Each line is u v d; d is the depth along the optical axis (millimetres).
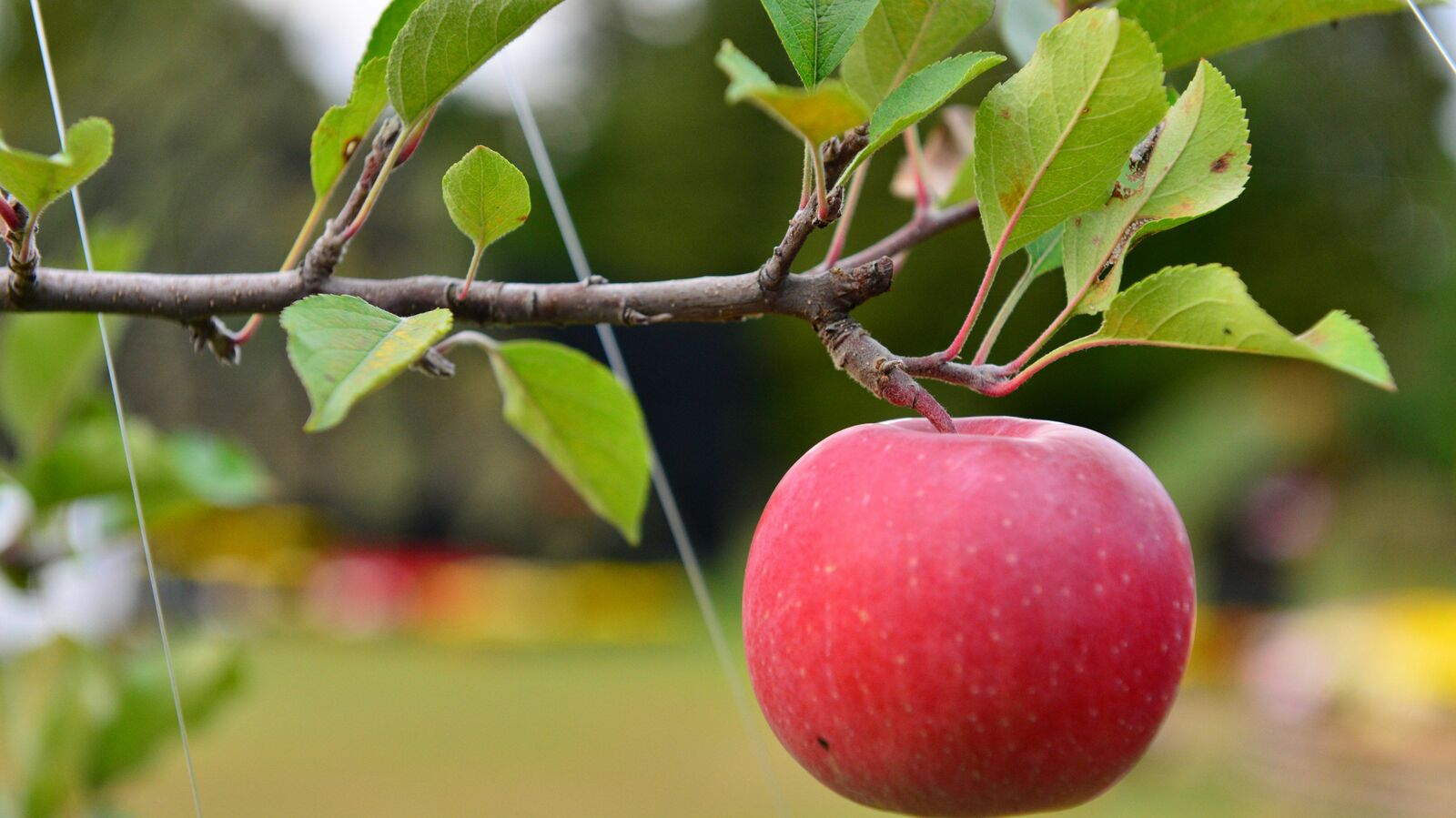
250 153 5625
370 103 723
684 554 942
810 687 616
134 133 5492
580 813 3641
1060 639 576
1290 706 4684
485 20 631
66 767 1270
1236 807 4336
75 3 5699
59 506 1231
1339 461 7562
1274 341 521
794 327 9195
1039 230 612
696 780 4148
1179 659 616
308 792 3717
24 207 678
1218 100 629
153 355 5133
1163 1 782
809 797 3994
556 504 7281
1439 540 7613
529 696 5473
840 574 603
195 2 5793
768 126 10188
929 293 8562
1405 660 4719
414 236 5609
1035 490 597
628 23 10820
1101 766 609
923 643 579
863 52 721
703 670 6203
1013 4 1142
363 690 5363
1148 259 8156
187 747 744
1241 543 7008
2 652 1300
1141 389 7980
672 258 10148
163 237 5332
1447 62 729
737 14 10258
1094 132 577
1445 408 8000
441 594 6559
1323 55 7867
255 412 5449
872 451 636
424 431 6660
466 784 3947
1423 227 8398
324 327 494
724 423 8898
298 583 6035
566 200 10258
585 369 900
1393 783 4160
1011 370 629
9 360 1268
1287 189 8164
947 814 641
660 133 10242
